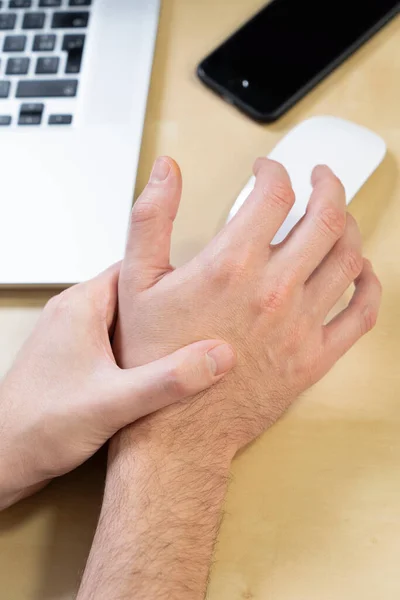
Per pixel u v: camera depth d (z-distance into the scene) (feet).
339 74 2.23
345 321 1.95
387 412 1.92
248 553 1.84
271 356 1.91
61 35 2.24
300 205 2.03
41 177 2.11
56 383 1.89
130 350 1.91
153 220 1.90
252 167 2.09
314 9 2.30
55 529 1.88
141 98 2.18
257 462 1.90
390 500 1.86
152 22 2.26
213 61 2.24
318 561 1.83
